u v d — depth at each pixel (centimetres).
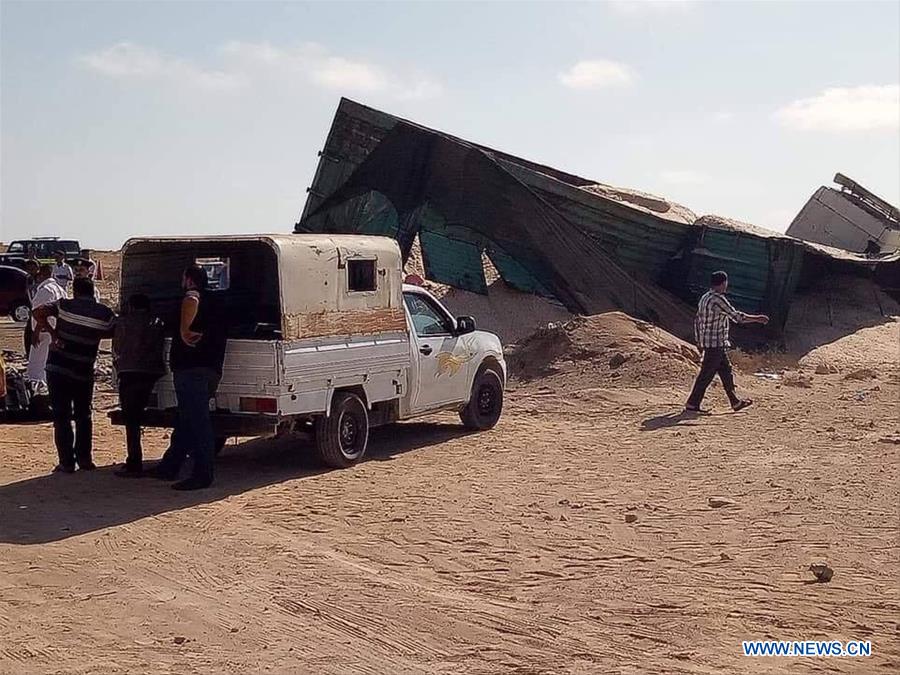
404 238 2802
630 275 2733
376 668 607
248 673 600
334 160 2869
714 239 2767
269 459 1237
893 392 1811
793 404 1675
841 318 3055
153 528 915
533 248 2736
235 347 1077
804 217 3828
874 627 679
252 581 768
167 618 689
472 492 1057
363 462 1215
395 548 856
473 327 1407
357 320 1177
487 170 2741
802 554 841
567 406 1662
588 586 760
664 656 627
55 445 1252
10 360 2144
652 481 1111
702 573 792
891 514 965
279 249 1073
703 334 1588
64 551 843
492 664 613
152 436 1406
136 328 1097
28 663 609
